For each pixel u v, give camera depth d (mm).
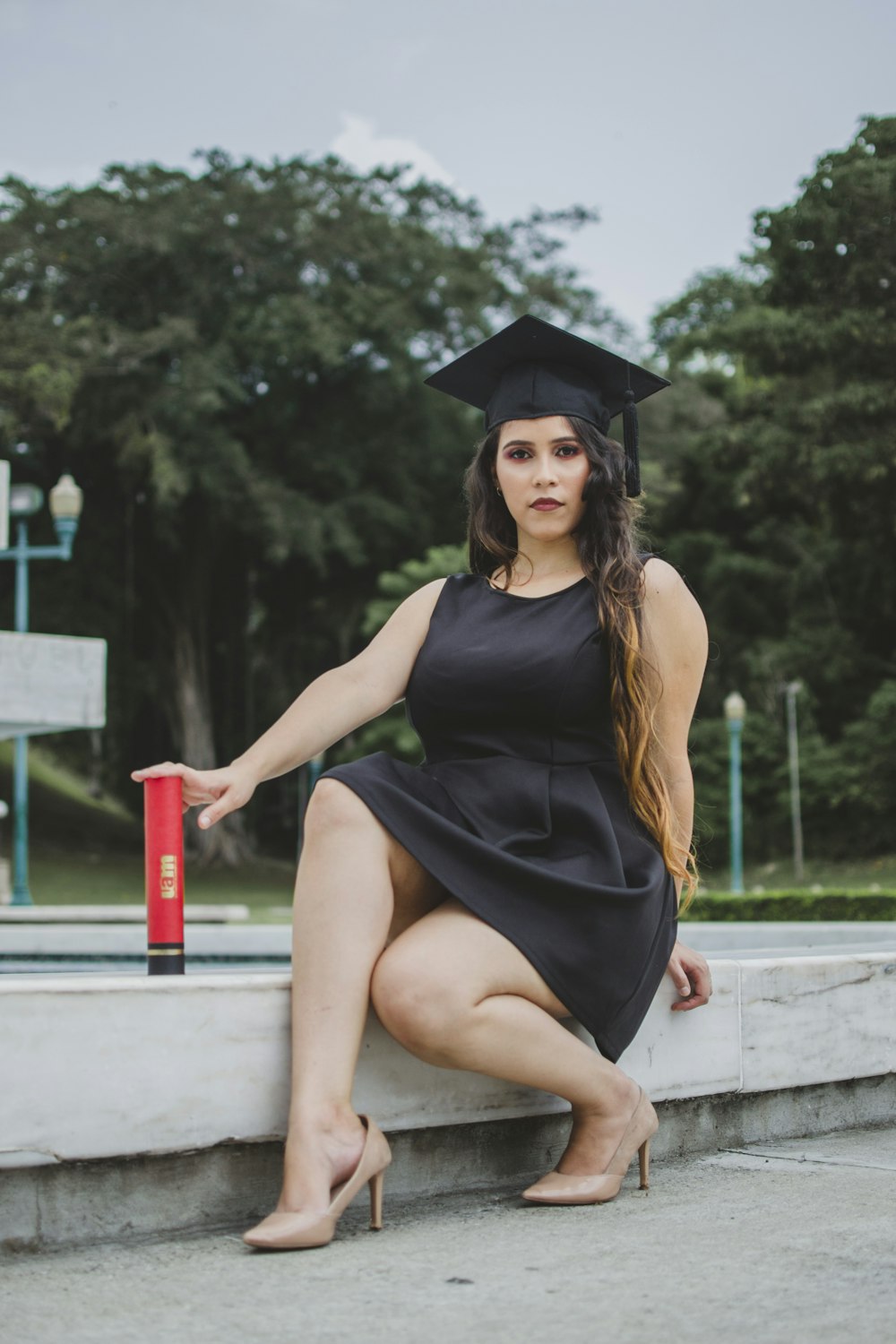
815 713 30422
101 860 27391
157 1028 1808
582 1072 1987
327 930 1854
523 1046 1906
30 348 24203
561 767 2094
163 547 29516
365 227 27594
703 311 34219
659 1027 2320
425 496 30203
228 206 26469
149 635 31516
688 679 2205
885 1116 2857
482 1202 2062
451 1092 2061
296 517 27141
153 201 26719
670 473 31203
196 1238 1830
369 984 1861
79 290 26578
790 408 23406
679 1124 2424
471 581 2297
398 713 27703
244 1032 1883
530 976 1920
